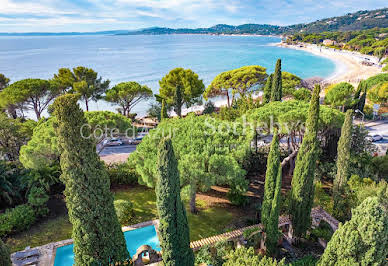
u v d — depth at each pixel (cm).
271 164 1441
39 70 11406
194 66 13100
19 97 3450
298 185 1581
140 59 16138
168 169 972
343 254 864
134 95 4547
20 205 1947
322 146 2838
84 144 818
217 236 1661
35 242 1725
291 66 13088
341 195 1942
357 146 2653
